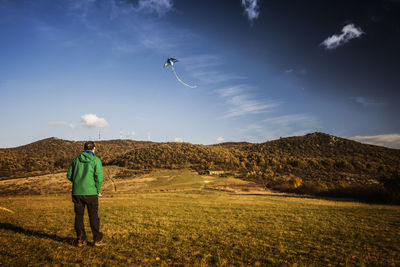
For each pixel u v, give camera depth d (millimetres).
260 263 4625
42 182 67750
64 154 160250
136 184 70312
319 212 12672
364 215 11570
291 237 6914
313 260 4938
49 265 3756
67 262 3939
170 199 23531
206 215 11117
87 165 4762
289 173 103812
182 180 77562
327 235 7207
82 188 4680
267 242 6289
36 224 7758
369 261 4930
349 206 17984
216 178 84125
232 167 114062
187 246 5590
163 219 9570
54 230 6750
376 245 6188
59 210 12352
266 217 10734
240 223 9094
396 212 13141
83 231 4859
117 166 106938
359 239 6758
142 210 12594
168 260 4461
